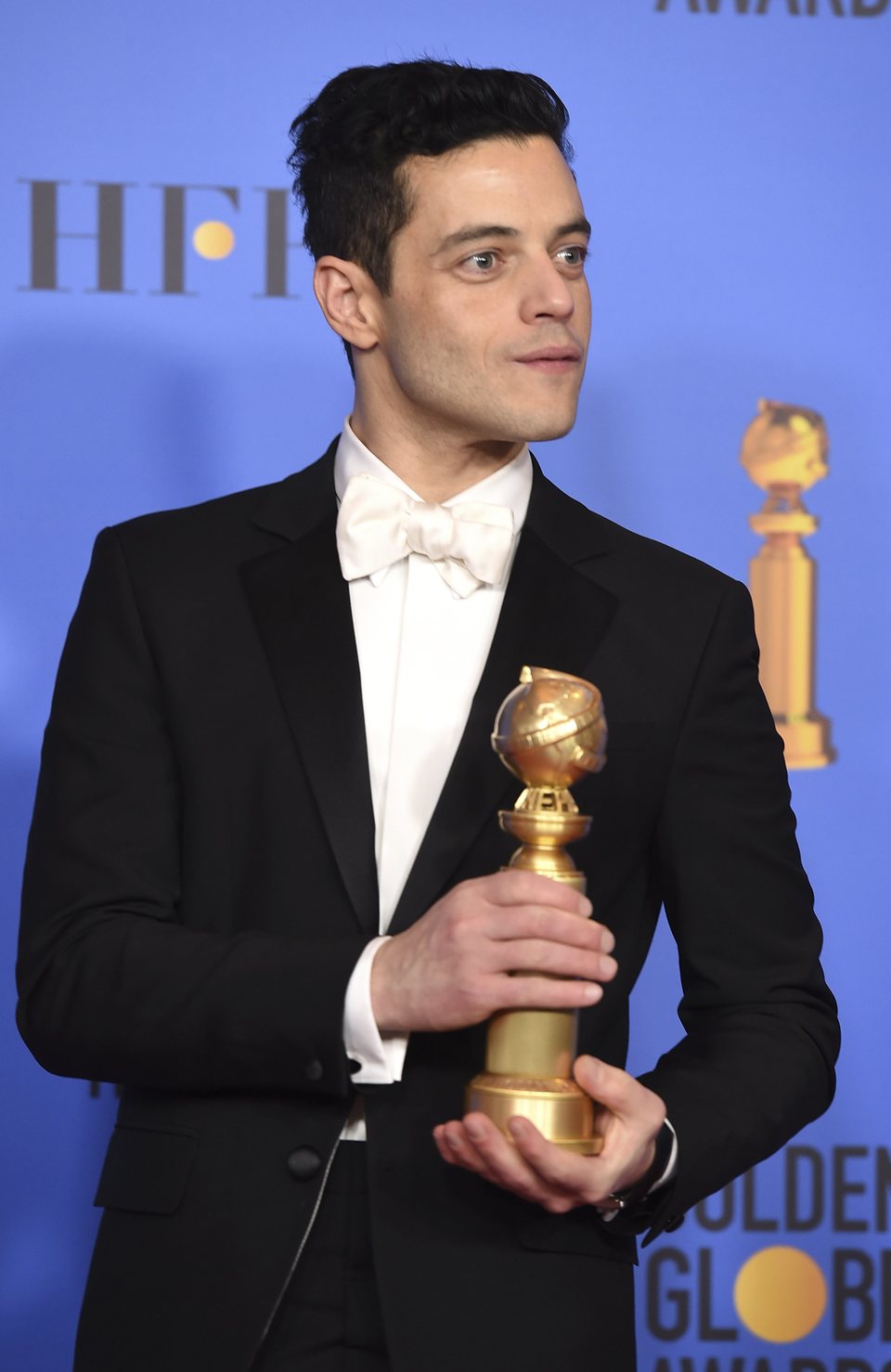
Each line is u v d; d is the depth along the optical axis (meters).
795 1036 3.90
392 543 4.07
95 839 3.90
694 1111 3.67
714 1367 6.46
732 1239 6.47
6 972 6.32
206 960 3.65
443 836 3.80
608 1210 3.60
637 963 3.98
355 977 3.50
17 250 6.32
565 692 3.34
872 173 6.48
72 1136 6.36
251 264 6.40
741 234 6.46
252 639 4.02
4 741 6.31
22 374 6.32
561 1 6.45
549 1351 3.59
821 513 6.46
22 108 6.32
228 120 6.39
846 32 6.49
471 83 4.01
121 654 4.05
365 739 3.91
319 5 6.40
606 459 6.43
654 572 4.20
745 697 4.14
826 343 6.46
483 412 3.95
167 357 6.38
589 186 6.44
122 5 6.35
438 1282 3.59
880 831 6.45
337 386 6.42
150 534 4.24
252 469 6.40
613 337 6.43
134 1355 3.65
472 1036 3.77
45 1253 6.34
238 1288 3.60
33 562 6.33
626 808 3.94
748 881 4.02
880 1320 6.47
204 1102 3.78
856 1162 6.46
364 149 4.09
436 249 3.94
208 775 3.93
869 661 6.45
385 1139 3.67
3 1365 6.31
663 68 6.46
